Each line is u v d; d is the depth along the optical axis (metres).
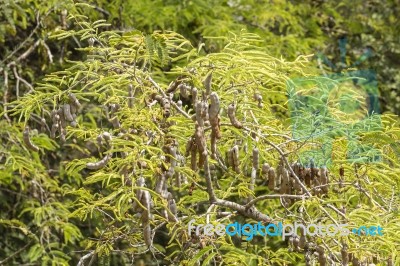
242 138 7.54
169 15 12.91
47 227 11.37
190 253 7.43
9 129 11.18
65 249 12.26
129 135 6.59
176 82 7.09
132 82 7.02
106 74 7.59
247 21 13.96
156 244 11.22
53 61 12.89
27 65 13.08
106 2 12.56
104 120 11.65
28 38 11.84
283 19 14.62
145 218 6.43
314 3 15.66
